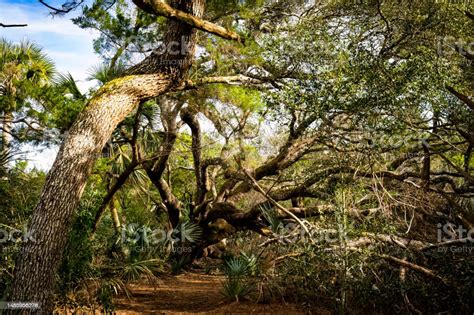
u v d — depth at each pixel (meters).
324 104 9.08
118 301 9.84
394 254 9.14
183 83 9.56
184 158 20.03
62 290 8.19
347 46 9.80
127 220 18.70
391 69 8.93
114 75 11.69
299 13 13.39
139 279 12.20
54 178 7.76
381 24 10.95
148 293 10.95
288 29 11.56
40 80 13.25
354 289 8.48
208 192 16.69
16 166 12.20
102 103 8.47
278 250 10.05
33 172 12.61
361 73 8.97
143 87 8.97
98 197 10.92
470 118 8.83
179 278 13.75
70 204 7.74
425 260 9.03
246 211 14.32
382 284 8.55
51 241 7.46
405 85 8.76
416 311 8.32
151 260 12.23
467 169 9.64
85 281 8.70
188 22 8.72
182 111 14.66
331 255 8.46
